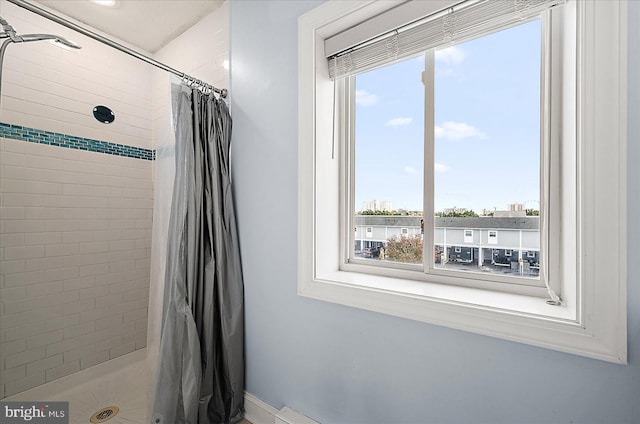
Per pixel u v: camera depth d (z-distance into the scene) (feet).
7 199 5.29
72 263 6.12
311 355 4.21
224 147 5.06
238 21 5.20
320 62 4.26
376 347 3.61
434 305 3.15
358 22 3.96
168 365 4.19
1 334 5.24
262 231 4.77
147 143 7.47
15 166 5.38
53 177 5.86
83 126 6.31
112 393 5.90
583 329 2.42
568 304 2.83
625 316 2.28
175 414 4.19
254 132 4.88
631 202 2.32
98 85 6.57
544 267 3.18
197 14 6.02
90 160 6.41
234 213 5.13
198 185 4.62
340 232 4.67
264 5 4.75
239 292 5.00
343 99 4.64
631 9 2.32
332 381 4.01
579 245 2.48
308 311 4.23
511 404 2.79
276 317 4.61
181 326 4.31
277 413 4.35
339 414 3.95
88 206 6.38
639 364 2.28
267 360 4.75
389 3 3.59
